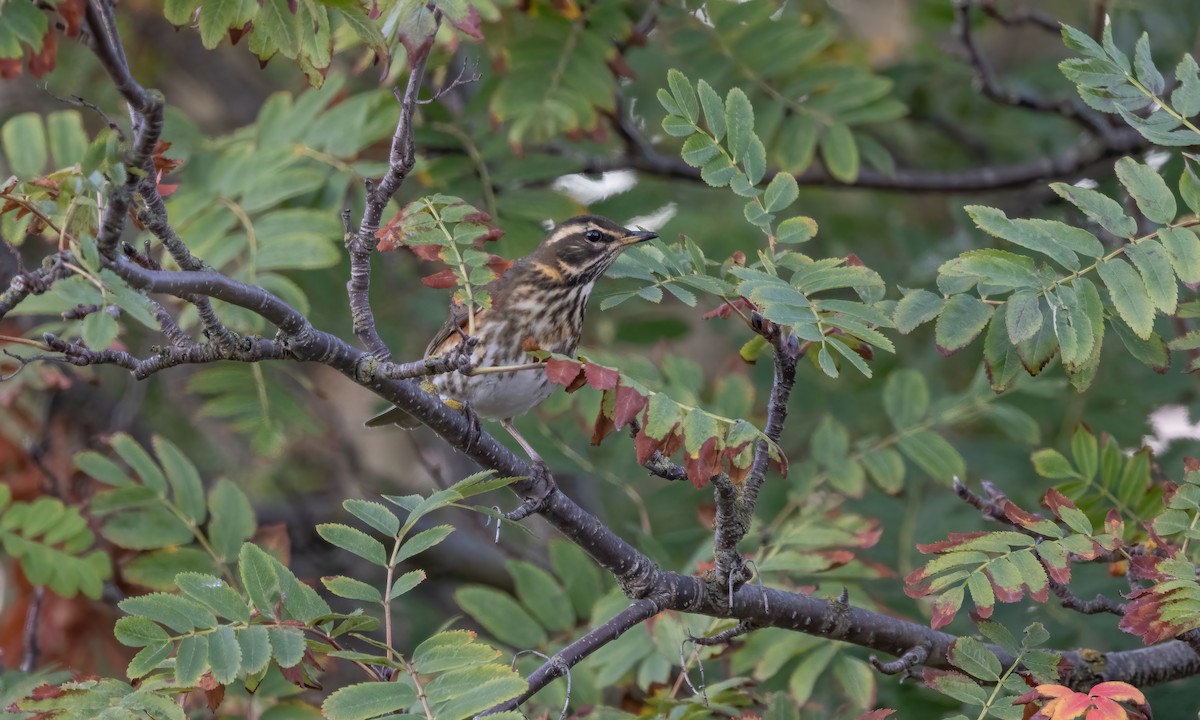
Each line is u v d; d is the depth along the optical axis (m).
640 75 14.89
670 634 10.14
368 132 12.96
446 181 13.49
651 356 14.42
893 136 19.06
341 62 17.34
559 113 12.77
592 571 11.21
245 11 7.16
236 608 6.82
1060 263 7.20
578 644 8.20
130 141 7.24
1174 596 7.06
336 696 6.21
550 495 8.41
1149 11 15.05
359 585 7.05
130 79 6.11
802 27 13.97
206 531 11.44
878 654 10.71
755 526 11.59
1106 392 13.75
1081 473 9.79
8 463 13.65
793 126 13.66
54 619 12.80
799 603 8.89
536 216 13.16
